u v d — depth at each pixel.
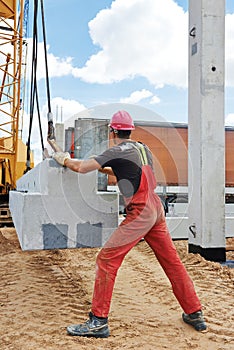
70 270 5.17
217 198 5.61
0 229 9.75
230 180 12.19
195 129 5.78
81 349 2.68
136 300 3.86
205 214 5.56
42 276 4.81
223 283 4.45
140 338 2.92
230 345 2.82
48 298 3.89
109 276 2.92
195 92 5.79
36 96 6.34
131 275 4.87
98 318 2.92
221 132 5.67
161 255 3.16
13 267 5.31
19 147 13.91
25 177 5.75
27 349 2.65
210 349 2.75
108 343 2.80
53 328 3.06
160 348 2.75
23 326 3.10
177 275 3.14
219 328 3.13
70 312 3.46
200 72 5.63
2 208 12.42
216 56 5.65
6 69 13.25
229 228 6.88
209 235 5.55
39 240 3.36
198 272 4.86
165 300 3.87
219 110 5.66
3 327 3.07
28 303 3.71
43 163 3.53
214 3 5.64
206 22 5.61
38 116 6.34
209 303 3.76
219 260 5.58
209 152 5.61
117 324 3.20
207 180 5.59
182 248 6.29
